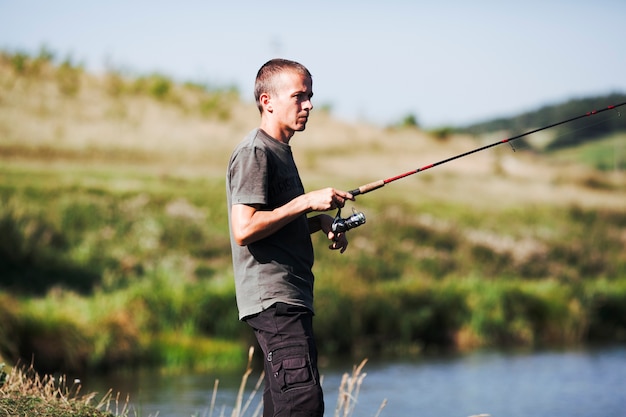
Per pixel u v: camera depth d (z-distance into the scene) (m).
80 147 63.16
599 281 43.47
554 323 36.03
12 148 58.69
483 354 30.70
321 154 80.50
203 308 28.81
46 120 67.25
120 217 42.84
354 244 42.75
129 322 26.72
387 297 33.09
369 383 23.88
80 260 35.69
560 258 51.56
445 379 24.75
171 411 18.03
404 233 48.19
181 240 41.38
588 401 21.80
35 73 75.50
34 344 24.00
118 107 74.19
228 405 19.23
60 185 47.84
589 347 33.19
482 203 69.31
